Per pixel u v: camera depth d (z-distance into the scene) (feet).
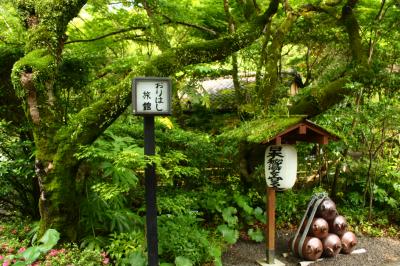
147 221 12.20
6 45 17.56
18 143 16.30
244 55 21.81
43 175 13.96
